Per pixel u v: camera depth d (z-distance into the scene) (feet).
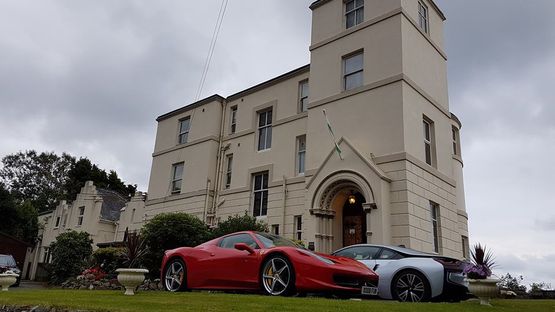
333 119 50.19
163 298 20.36
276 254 23.24
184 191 71.87
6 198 118.42
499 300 28.76
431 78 51.85
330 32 54.60
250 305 17.21
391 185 42.91
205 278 25.91
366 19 50.90
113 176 183.83
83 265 67.15
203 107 74.43
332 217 46.75
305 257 22.44
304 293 22.72
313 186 47.24
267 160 62.08
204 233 51.11
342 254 30.27
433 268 25.94
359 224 46.80
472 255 22.86
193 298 20.18
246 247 24.52
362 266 24.11
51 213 120.67
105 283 49.34
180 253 27.96
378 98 46.68
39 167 188.65
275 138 62.08
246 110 68.69
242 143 67.05
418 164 44.60
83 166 178.40
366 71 48.85
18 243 99.76
